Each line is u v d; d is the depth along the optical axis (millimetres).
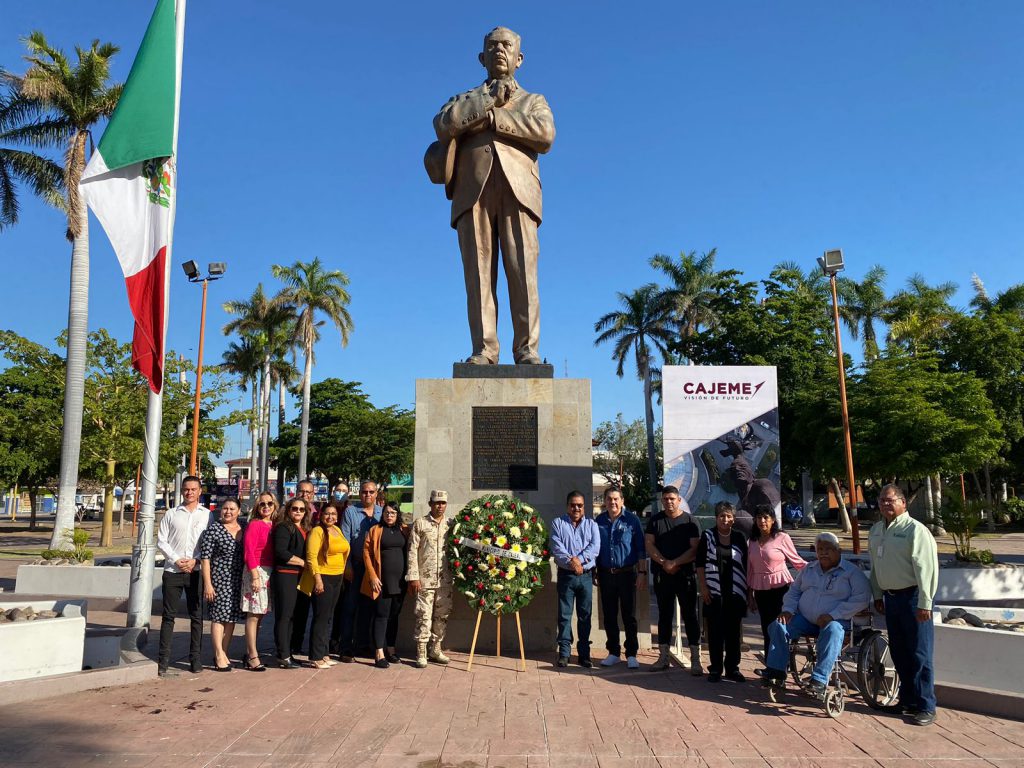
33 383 35062
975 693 6352
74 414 21609
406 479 57375
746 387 9828
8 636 6609
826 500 52000
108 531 26250
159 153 8750
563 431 8953
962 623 7453
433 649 8078
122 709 6188
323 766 4898
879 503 6500
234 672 7629
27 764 4898
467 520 8141
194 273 25562
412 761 4996
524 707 6312
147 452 8805
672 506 8102
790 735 5613
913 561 6090
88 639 7535
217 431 29875
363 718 5961
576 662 8125
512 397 9023
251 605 7695
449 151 9617
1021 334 33625
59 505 21266
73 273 22031
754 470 9672
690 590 7816
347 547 8156
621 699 6605
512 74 9641
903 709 6234
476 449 8930
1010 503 38938
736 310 34406
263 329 47188
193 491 7730
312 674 7543
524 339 9469
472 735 5539
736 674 7387
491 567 7852
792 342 32719
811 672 6699
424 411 8992
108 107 23078
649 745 5352
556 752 5184
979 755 5184
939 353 34312
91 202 8469
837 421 27703
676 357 43031
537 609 8680
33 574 14648
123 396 26078
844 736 5605
